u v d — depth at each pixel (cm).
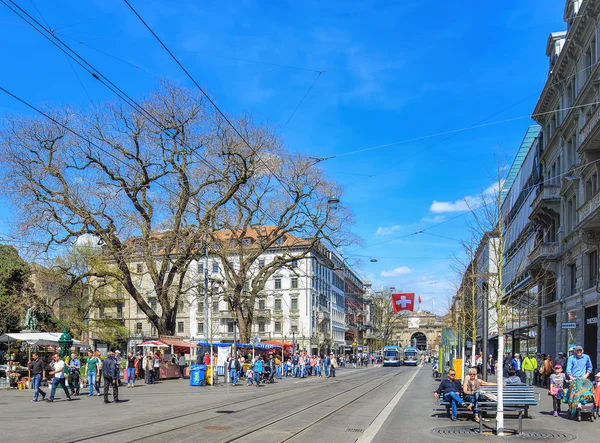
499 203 1738
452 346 3731
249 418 1559
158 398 2256
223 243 4088
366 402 2156
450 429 1387
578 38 2991
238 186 3725
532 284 3878
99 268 5309
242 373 3866
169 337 3741
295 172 4009
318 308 9138
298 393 2620
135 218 3481
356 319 13188
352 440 1203
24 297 4566
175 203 3584
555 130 3544
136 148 3462
